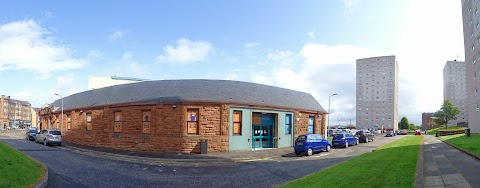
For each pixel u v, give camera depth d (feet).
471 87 167.94
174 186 38.09
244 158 66.95
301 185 33.32
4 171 32.96
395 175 35.70
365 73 436.76
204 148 74.64
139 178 43.21
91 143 98.48
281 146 92.12
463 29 185.47
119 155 70.79
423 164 46.52
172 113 78.18
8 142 109.91
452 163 47.55
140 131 82.74
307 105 109.70
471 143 74.64
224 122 79.71
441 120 287.48
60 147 94.53
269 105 88.84
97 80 153.38
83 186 36.24
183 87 84.74
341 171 40.27
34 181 33.73
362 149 94.79
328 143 85.66
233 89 87.71
